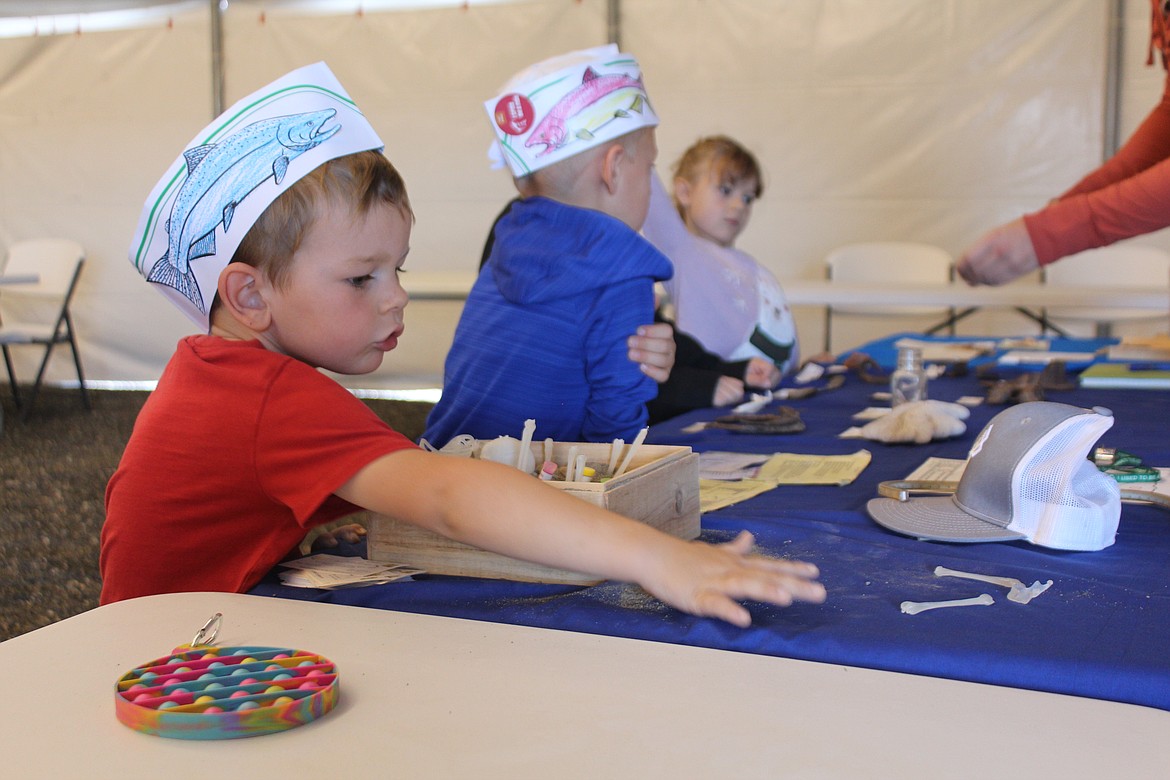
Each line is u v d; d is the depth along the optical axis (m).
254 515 0.85
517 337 1.48
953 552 0.92
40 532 3.07
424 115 5.23
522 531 0.74
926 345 2.90
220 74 5.38
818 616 0.73
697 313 2.49
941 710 0.53
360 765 0.47
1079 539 0.91
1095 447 1.29
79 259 4.93
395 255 0.90
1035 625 0.71
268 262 0.86
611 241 1.45
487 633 0.65
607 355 1.46
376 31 5.21
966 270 2.16
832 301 3.38
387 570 0.87
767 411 1.93
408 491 0.77
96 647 0.62
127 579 0.88
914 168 4.77
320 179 0.84
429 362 5.58
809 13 4.76
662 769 0.46
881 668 0.65
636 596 0.78
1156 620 0.72
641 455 0.99
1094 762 0.47
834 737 0.50
